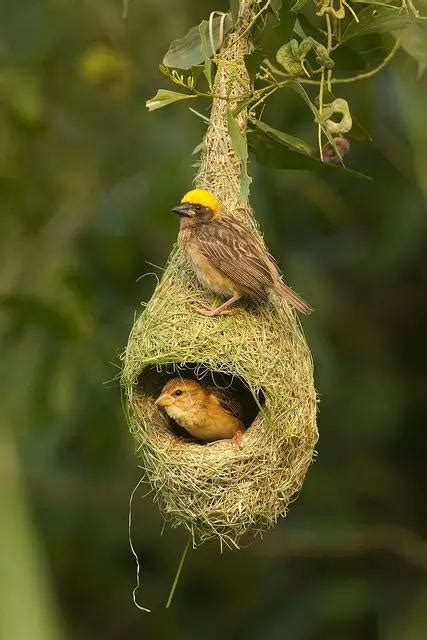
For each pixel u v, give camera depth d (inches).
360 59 326.0
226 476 315.9
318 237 523.5
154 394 338.6
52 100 509.0
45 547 502.6
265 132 314.2
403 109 314.2
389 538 506.9
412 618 431.5
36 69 499.2
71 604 527.5
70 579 526.6
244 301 321.1
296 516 525.0
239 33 320.5
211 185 329.1
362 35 319.0
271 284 313.0
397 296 546.9
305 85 446.0
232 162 329.1
